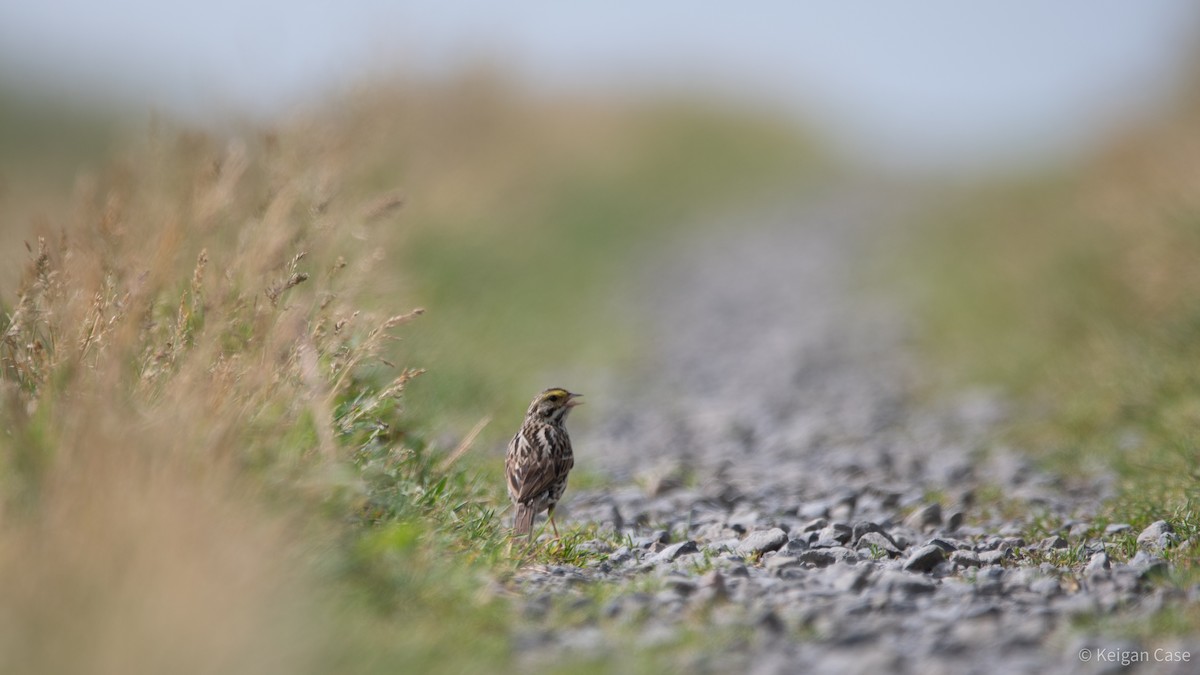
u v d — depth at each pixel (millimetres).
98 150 105375
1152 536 30922
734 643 23219
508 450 32531
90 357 27422
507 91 83812
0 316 30703
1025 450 43500
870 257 95812
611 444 46156
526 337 60938
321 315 30578
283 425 26000
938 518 34188
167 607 19969
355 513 27000
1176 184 55000
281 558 22688
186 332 29234
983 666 21812
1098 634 23094
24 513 22875
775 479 40156
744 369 60812
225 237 38500
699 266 93938
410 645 22109
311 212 35906
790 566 28984
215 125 47531
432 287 54406
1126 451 40625
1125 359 48281
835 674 21656
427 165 63906
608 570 29109
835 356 63312
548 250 80562
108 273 30031
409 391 41562
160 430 23781
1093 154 87375
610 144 127000
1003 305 66812
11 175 83250
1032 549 30938
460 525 29500
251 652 19953
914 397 54406
